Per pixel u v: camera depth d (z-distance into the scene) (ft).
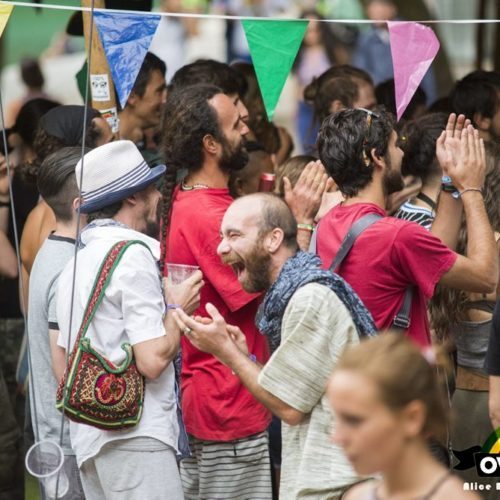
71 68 78.28
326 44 77.05
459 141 42.60
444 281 39.93
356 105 62.03
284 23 44.57
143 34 44.86
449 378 49.26
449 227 43.50
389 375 25.84
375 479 35.63
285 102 75.82
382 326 39.63
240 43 81.46
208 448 45.60
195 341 37.73
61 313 41.75
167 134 46.52
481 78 59.11
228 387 45.09
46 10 79.51
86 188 41.68
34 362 45.47
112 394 39.52
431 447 38.24
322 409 36.24
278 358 36.14
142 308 39.91
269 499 46.01
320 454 36.14
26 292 56.65
